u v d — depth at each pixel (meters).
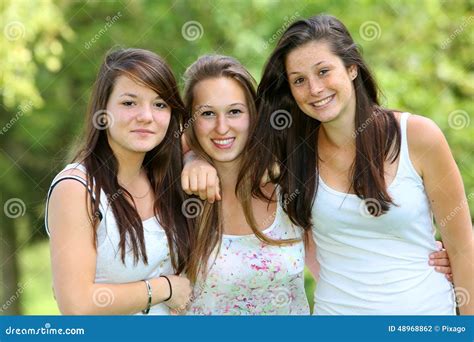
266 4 9.66
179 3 10.19
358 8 9.63
